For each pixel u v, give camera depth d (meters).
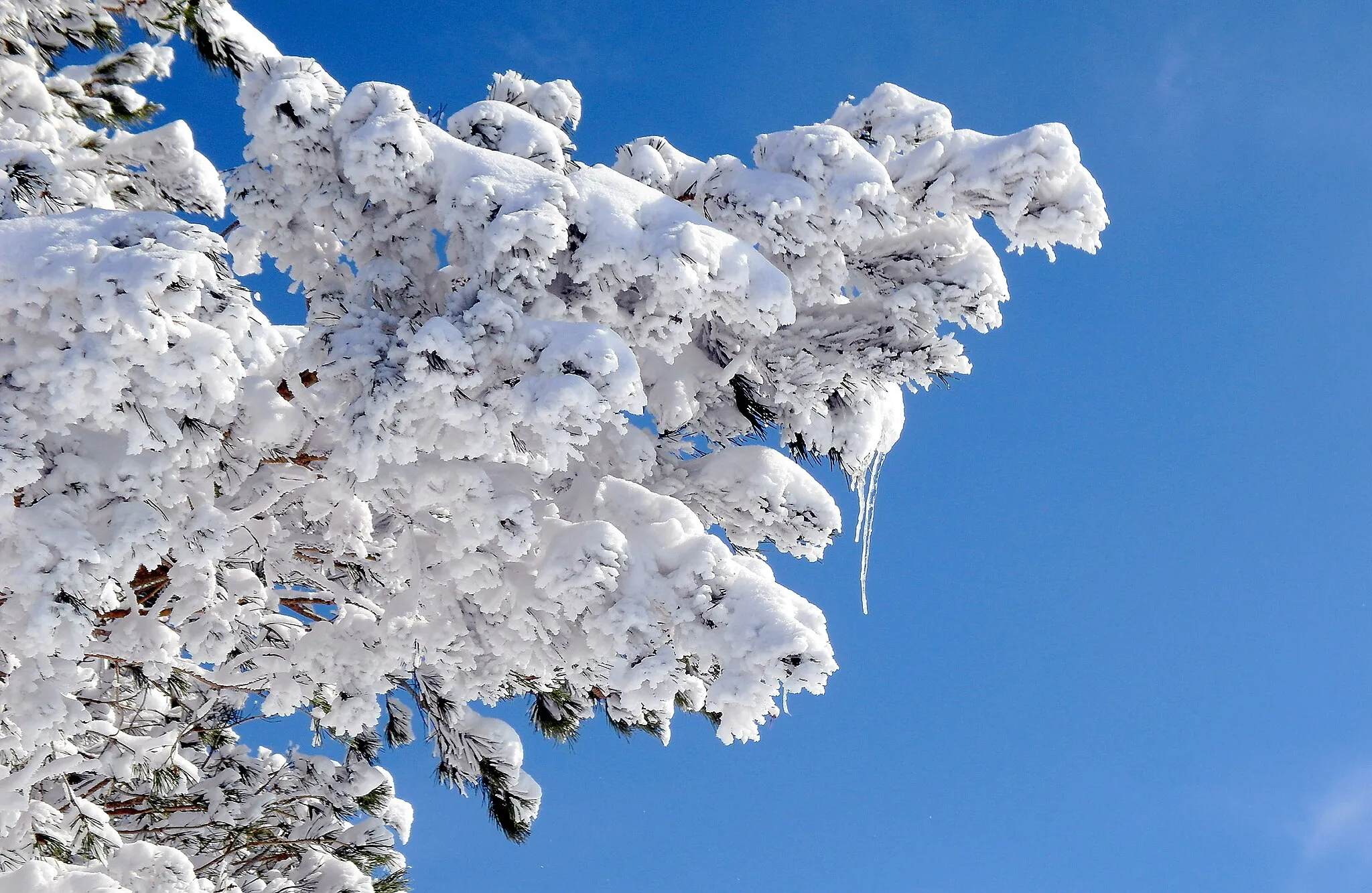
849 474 5.54
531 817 5.95
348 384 3.58
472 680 4.81
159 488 3.43
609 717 5.75
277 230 4.03
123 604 3.96
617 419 3.45
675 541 4.06
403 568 4.23
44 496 3.22
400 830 7.14
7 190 3.38
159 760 4.52
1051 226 4.53
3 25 5.55
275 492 4.14
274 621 4.76
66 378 2.93
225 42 4.84
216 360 3.06
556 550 3.97
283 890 5.98
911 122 4.89
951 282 4.73
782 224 4.48
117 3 5.65
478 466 3.80
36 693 3.28
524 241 3.73
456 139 3.95
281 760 6.84
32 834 3.81
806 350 5.08
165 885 4.39
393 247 4.07
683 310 4.01
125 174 5.22
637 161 4.85
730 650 3.72
